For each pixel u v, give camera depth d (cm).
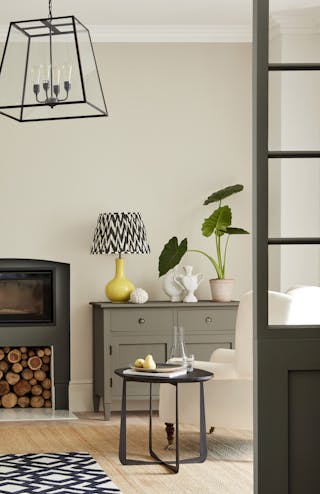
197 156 684
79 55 412
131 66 677
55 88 412
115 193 675
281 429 253
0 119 662
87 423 615
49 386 684
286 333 253
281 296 467
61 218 669
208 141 685
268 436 252
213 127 686
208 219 654
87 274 671
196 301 647
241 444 534
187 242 663
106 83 675
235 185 668
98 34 669
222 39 684
